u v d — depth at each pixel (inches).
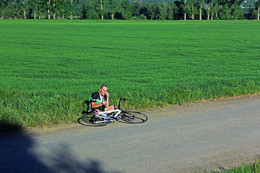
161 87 625.6
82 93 565.9
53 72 940.6
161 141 339.0
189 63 1091.3
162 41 1822.1
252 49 1443.2
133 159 291.0
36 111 425.7
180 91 566.6
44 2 5260.8
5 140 336.8
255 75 834.2
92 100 409.1
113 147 320.2
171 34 2252.7
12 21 3705.7
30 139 340.8
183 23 3604.8
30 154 299.3
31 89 651.5
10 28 2723.9
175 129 380.8
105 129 379.2
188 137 352.2
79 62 1132.5
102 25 3216.0
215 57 1234.6
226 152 309.7
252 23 3531.0
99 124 390.3
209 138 349.4
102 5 5693.9
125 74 874.8
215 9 5664.4
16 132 362.9
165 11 5890.8
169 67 1003.9
